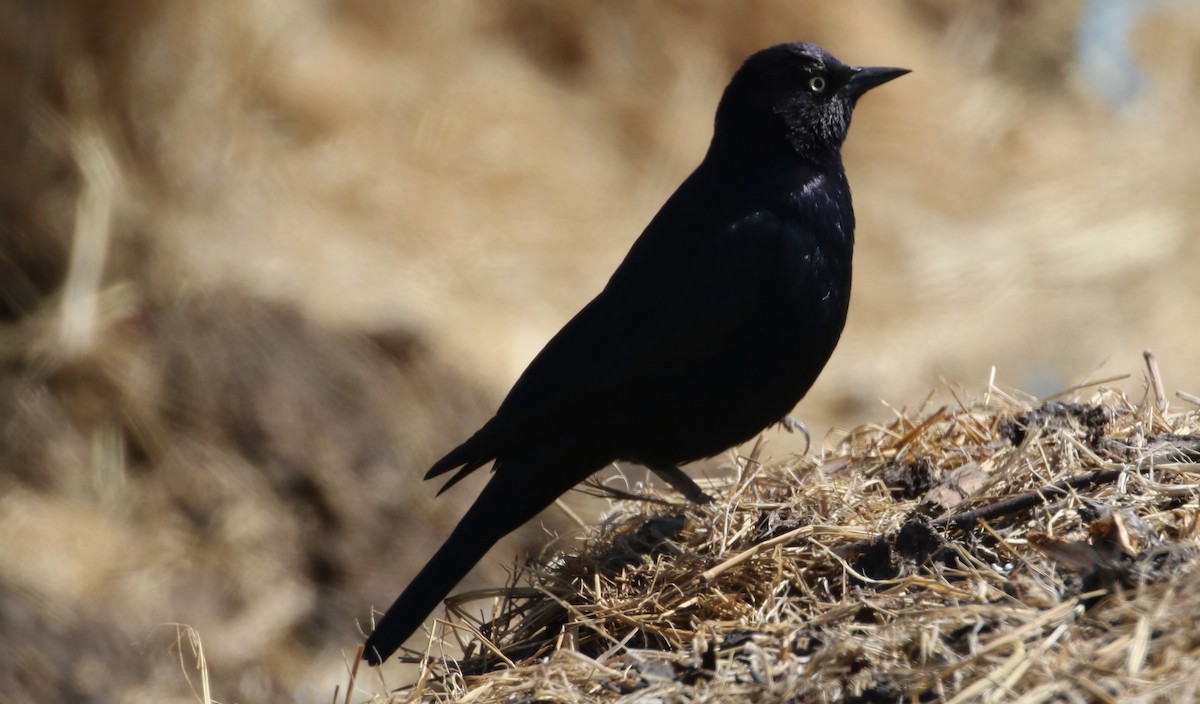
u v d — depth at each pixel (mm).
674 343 8070
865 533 6391
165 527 12727
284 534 12852
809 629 5691
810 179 8469
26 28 14117
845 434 8875
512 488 7934
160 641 11680
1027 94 22078
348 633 12312
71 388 13367
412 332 14672
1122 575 5281
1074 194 19766
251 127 16109
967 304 17562
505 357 15141
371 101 17516
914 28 22859
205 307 14117
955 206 19500
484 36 19266
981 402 7922
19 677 10938
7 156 14164
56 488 12867
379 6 18406
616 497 7758
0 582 11641
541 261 16812
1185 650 4879
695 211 8438
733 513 7062
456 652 8992
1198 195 19969
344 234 15898
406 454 13656
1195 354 16750
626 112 19234
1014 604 5332
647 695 5484
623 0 19922
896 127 20453
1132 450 6555
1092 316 17375
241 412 13445
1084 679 4793
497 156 17828
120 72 14602
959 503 6484
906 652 5230
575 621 6363
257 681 11664
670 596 6398
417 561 13016
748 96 8555
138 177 14812
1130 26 23688
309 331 14266
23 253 14055
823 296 8367
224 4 15500
